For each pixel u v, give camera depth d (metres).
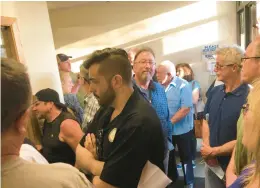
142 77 2.23
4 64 0.62
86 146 1.32
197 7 4.49
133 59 2.44
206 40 4.55
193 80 4.23
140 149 1.14
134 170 1.15
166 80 3.16
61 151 1.84
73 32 4.87
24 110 0.66
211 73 4.54
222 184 1.74
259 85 0.80
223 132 1.68
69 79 3.11
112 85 1.21
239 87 1.65
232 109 1.63
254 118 0.75
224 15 4.43
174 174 2.26
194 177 3.37
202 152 1.74
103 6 4.72
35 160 1.06
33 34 2.43
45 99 1.87
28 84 0.66
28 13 2.38
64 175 0.69
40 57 2.49
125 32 4.77
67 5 4.54
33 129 1.99
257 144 0.75
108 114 1.29
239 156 1.20
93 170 1.24
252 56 1.40
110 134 1.20
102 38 4.84
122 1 4.67
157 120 1.21
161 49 4.71
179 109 3.12
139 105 1.21
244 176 0.86
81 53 4.91
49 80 2.56
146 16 4.67
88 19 4.80
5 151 0.64
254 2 3.22
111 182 1.13
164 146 1.26
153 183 1.17
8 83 0.60
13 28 1.97
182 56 4.66
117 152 1.15
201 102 4.08
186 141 3.15
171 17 4.60
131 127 1.14
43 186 0.64
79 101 2.89
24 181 0.63
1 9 2.22
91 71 1.22
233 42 4.46
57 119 1.88
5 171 0.63
